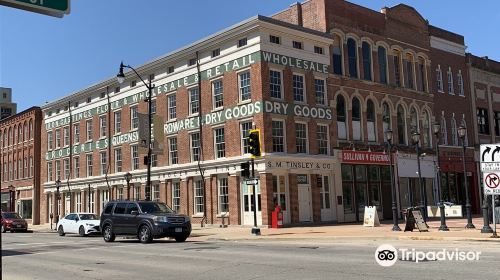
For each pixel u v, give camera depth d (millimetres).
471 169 46281
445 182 43688
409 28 42625
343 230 25219
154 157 39344
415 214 23141
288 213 31016
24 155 58406
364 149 36312
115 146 43688
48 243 24469
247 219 31125
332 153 34219
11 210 60188
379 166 37562
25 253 19219
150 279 11023
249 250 16891
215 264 13188
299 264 12500
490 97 50625
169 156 37719
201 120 34969
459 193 45062
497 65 52344
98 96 46688
